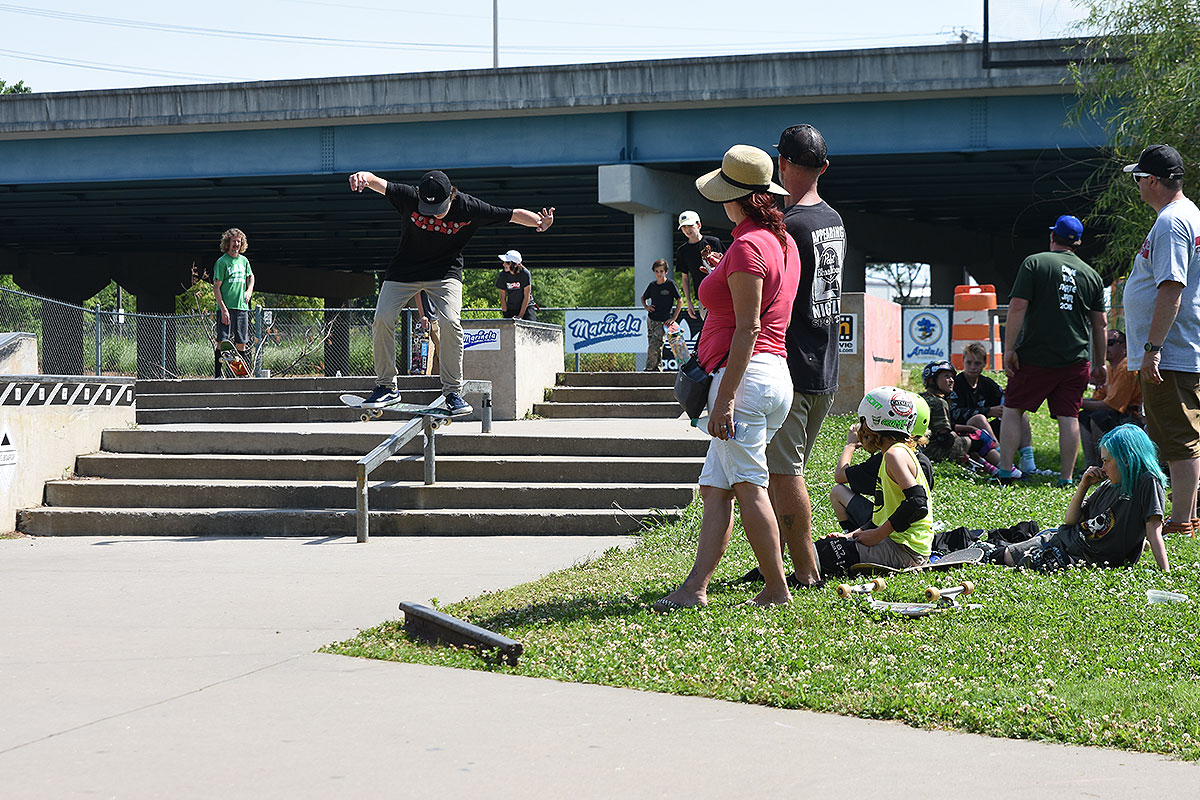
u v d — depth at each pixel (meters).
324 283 59.34
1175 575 6.16
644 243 27.03
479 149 26.77
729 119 25.52
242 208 35.25
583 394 13.59
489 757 3.62
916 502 6.15
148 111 27.50
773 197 5.45
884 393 6.34
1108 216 14.70
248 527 8.91
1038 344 10.02
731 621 5.23
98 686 4.47
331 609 5.96
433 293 9.31
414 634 5.27
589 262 52.94
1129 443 6.30
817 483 9.48
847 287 36.41
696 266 14.84
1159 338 7.25
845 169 28.06
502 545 8.12
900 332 17.70
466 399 12.45
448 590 6.43
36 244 47.28
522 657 4.80
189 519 8.96
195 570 7.23
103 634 5.41
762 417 5.41
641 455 9.70
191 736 3.83
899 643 4.86
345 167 27.39
